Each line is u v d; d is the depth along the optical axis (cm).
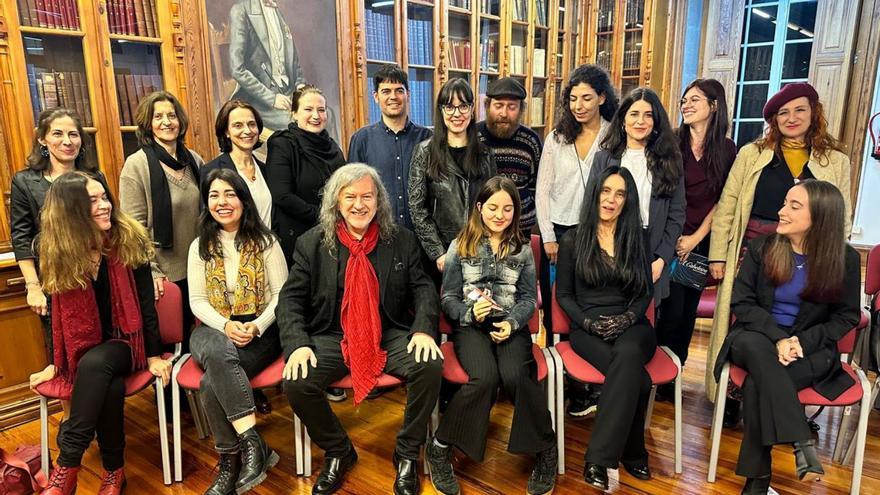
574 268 219
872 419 246
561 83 487
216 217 206
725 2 508
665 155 219
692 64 534
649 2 467
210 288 210
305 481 208
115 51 252
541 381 201
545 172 245
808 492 198
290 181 238
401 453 199
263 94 301
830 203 190
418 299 213
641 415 199
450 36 398
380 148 249
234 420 191
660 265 222
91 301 192
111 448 194
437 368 192
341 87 335
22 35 225
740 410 240
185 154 235
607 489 200
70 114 211
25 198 210
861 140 452
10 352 242
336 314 209
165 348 219
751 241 215
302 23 312
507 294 214
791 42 487
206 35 273
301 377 189
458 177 226
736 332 204
